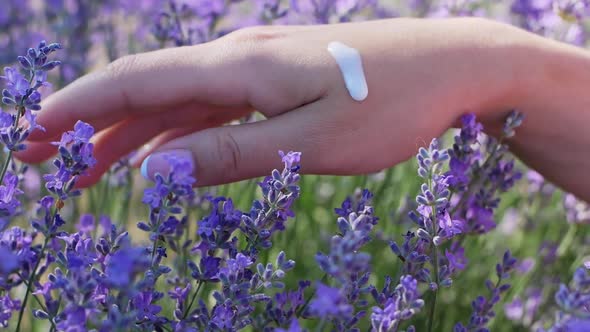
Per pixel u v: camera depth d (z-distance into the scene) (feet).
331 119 1.21
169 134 1.41
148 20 1.98
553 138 1.37
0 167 1.46
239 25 1.81
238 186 1.62
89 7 1.96
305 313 1.15
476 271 1.63
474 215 1.34
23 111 1.08
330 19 1.75
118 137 1.38
